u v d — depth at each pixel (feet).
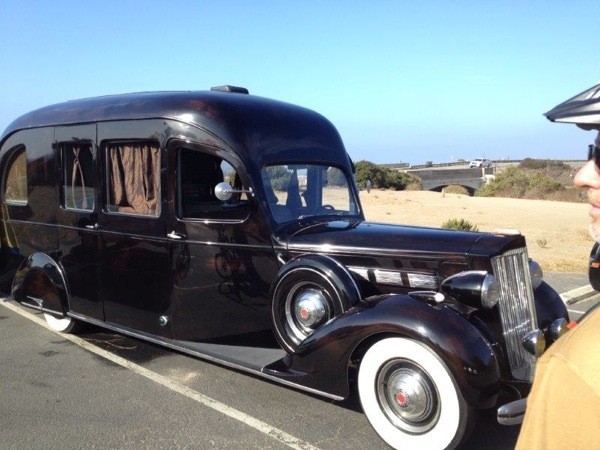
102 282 18.52
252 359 15.01
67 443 12.81
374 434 13.26
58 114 19.58
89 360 18.30
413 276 13.66
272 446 12.71
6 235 22.08
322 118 18.78
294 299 14.23
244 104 16.70
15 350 19.33
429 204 92.43
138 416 14.17
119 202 17.85
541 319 15.05
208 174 17.06
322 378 13.11
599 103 4.05
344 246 14.43
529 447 3.92
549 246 48.01
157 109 16.69
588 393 3.58
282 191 15.96
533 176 136.98
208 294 16.14
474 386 11.17
